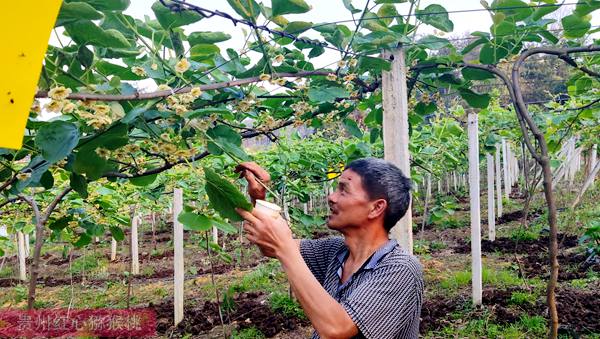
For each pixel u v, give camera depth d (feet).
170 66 6.29
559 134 23.13
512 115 27.61
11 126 3.05
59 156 5.19
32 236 36.70
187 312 17.94
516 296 16.28
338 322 4.54
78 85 5.41
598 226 20.27
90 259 32.40
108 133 5.64
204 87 6.34
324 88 8.52
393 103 8.63
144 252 34.63
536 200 39.40
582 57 11.96
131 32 6.06
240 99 7.66
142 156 8.63
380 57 8.74
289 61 8.73
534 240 26.68
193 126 6.41
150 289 23.38
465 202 46.16
